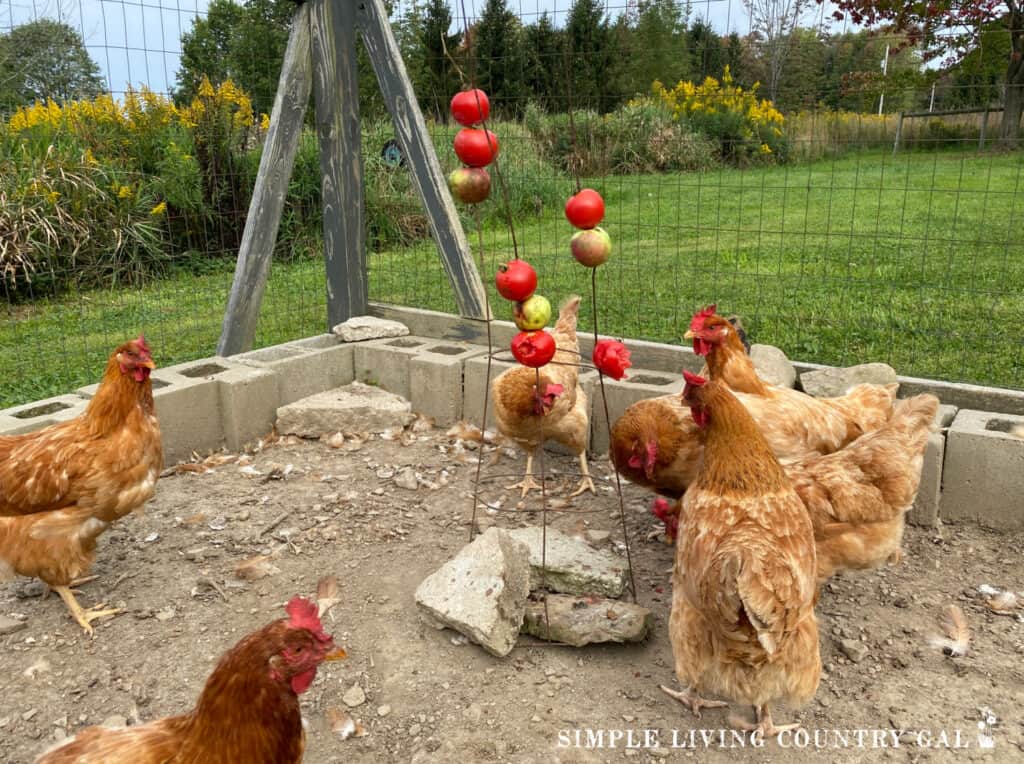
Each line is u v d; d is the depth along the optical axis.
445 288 3.29
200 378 2.05
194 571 1.48
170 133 3.96
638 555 1.55
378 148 4.81
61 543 1.28
